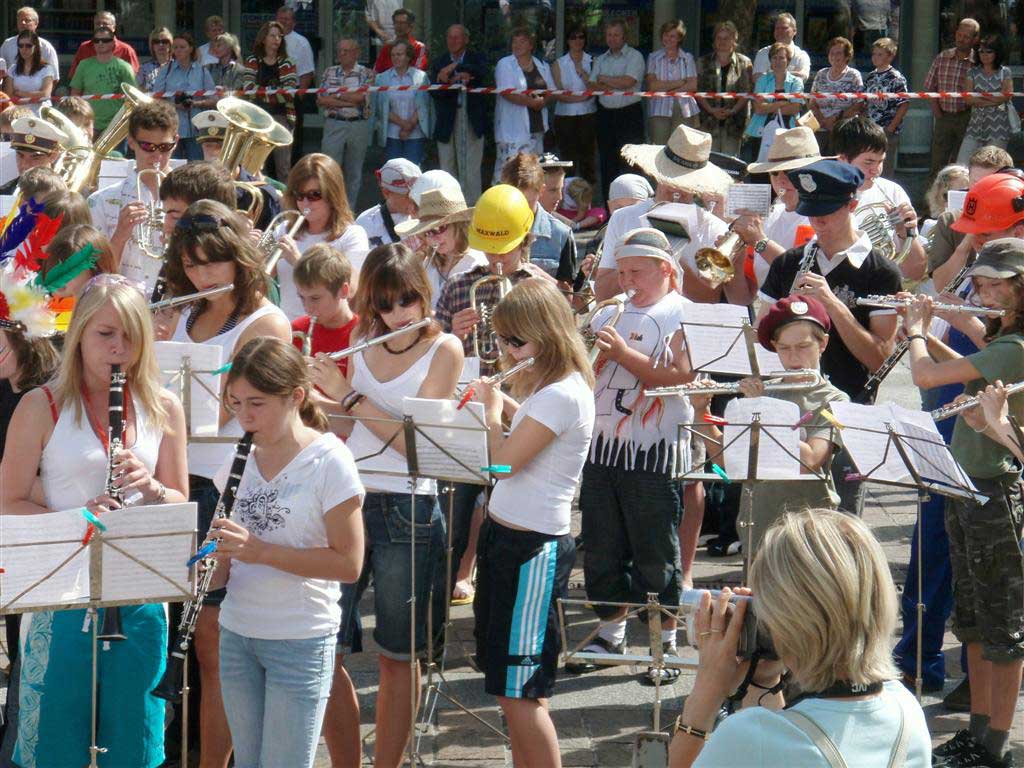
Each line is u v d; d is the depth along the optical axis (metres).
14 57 21.61
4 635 9.20
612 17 25.23
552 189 12.95
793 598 4.05
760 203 9.72
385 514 7.37
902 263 10.47
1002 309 7.57
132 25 26.50
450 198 10.30
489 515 7.10
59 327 7.39
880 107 20.97
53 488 6.30
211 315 7.61
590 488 9.03
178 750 7.80
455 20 24.78
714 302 10.17
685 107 21.61
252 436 6.36
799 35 25.42
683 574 10.04
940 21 24.89
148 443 6.42
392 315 7.45
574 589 10.66
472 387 7.14
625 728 8.38
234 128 11.12
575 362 7.07
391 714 7.42
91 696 6.33
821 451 7.31
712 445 7.31
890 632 4.12
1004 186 8.73
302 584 6.36
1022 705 8.58
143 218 9.71
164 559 5.80
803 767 3.99
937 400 9.31
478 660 7.10
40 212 7.16
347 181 21.23
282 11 22.08
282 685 6.37
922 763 4.12
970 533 7.68
